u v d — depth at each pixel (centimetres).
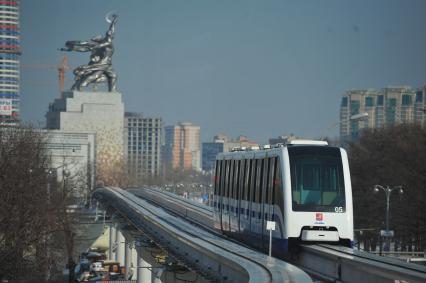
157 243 13675
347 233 9356
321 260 8650
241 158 11506
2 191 14712
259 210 10319
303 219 9288
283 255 9488
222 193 12538
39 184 16462
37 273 14638
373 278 7262
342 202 9381
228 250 9194
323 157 9512
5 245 14238
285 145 9894
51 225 16375
